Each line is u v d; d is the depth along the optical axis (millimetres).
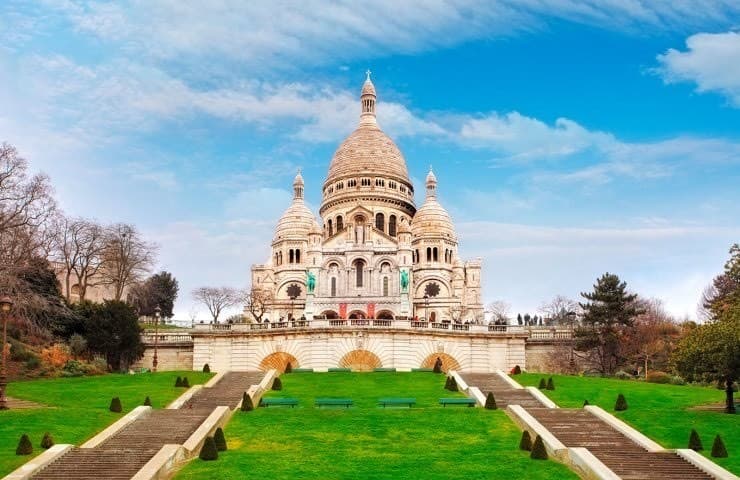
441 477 45406
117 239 126500
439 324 105938
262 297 152625
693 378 66750
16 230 88375
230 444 53312
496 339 106625
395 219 173125
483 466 47844
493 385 79125
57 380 82000
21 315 88938
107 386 77000
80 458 47812
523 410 61438
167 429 56250
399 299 144750
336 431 56719
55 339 97500
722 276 120125
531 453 50062
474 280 168125
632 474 46406
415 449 52062
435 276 164375
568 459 49312
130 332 100688
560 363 107938
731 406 64188
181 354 107812
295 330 102438
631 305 118625
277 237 169750
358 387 79188
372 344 101062
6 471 44562
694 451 50094
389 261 151000
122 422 57062
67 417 58062
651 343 107875
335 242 155000
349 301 145625
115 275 133750
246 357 104062
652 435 55906
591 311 108625
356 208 156750
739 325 64375
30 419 56375
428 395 74625
